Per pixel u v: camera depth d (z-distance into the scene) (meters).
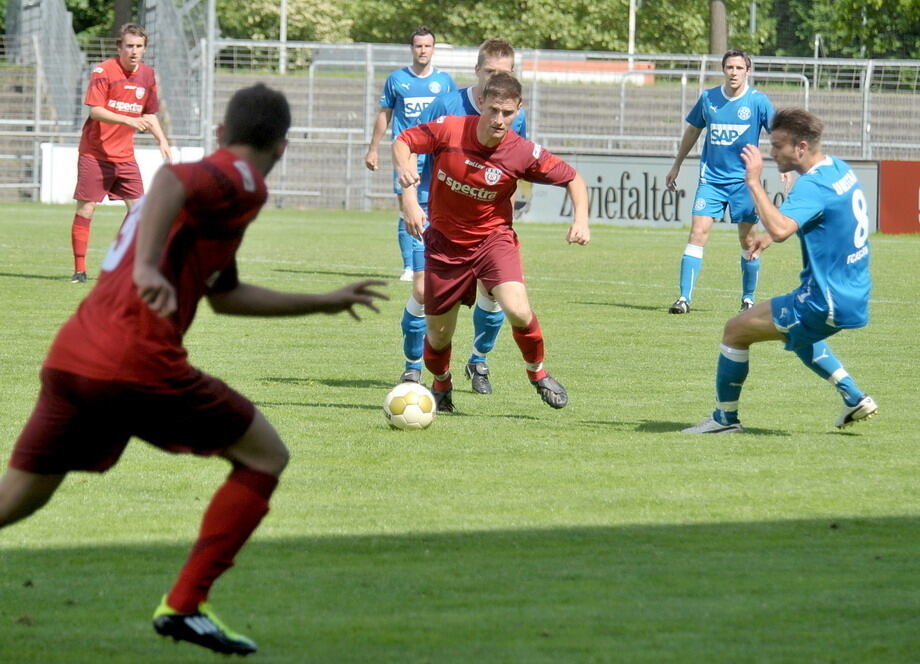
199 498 17.78
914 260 61.09
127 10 126.12
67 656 11.71
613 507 17.42
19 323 35.50
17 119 106.69
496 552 15.23
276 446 12.26
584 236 23.42
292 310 12.94
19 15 120.25
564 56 127.31
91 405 11.53
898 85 111.94
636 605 13.23
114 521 16.50
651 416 24.50
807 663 11.58
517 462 20.30
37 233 67.88
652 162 82.50
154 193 11.12
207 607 11.80
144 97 45.03
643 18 186.50
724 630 12.48
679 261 60.62
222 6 184.50
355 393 26.58
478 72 26.61
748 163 21.16
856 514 17.17
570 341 34.75
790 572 14.48
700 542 15.75
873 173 79.19
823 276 21.36
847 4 138.38
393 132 43.50
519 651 11.85
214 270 11.87
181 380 11.63
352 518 16.73
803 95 111.62
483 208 23.67
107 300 11.58
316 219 88.12
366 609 13.06
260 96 11.80
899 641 12.19
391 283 47.75
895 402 26.06
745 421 24.00
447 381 24.91
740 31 191.38
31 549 15.20
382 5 185.75
